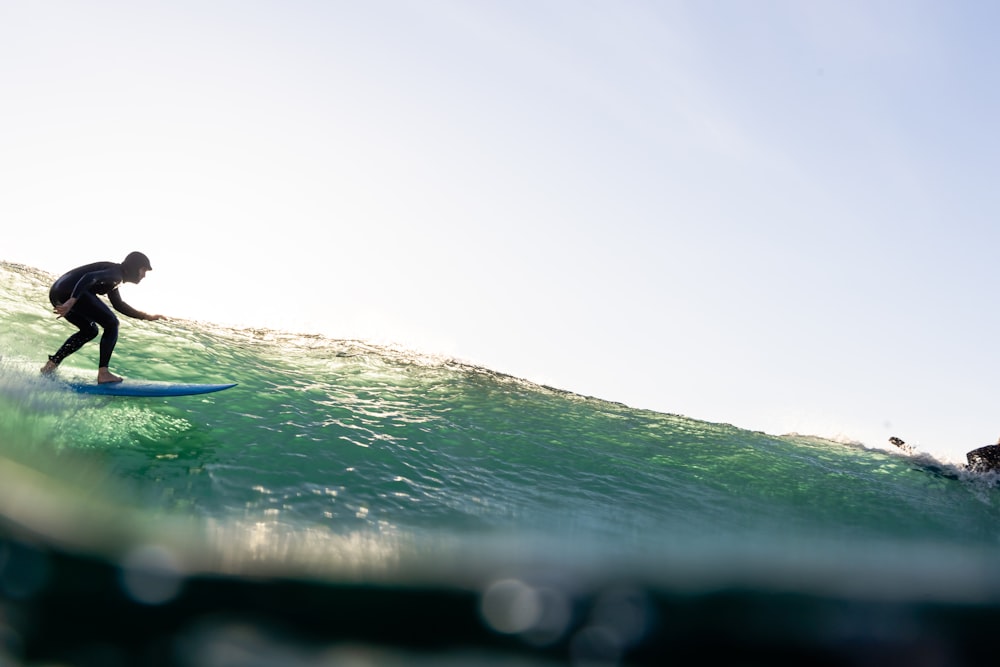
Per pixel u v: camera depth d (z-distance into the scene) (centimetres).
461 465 696
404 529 520
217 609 381
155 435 627
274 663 400
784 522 670
